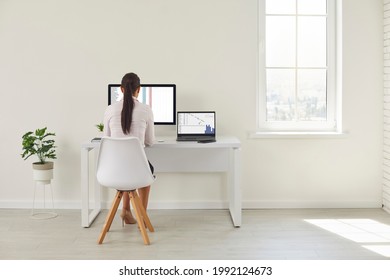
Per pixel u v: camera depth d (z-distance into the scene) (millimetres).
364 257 3734
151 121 4285
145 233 4055
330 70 5234
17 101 5121
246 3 5070
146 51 5094
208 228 4504
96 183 5105
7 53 5086
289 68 5234
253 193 5195
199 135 4871
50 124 5141
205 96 5121
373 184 5195
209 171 5074
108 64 5094
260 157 5164
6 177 5180
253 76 5113
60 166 5172
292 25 5211
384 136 5125
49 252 3869
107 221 4105
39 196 5195
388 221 4719
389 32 4930
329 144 5160
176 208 5188
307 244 4051
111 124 4230
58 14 5066
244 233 4352
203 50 5094
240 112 5133
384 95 5113
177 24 5082
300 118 5277
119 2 5062
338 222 4684
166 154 5039
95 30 5078
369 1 5086
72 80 5105
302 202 5184
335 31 5219
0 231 4430
